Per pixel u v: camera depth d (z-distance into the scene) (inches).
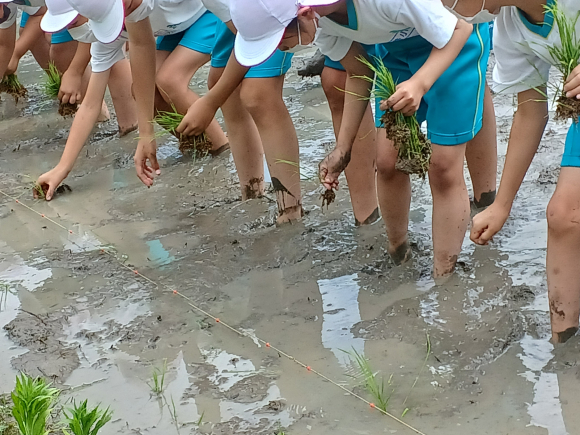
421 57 121.3
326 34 120.2
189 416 100.2
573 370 100.1
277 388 104.4
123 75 215.8
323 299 127.0
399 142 114.3
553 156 168.6
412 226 147.6
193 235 156.9
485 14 105.2
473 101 120.9
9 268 151.1
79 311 131.4
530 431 90.4
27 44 229.0
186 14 178.4
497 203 119.5
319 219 156.5
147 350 117.3
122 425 99.6
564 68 101.7
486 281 124.6
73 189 190.4
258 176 168.1
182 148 153.9
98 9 140.6
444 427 92.9
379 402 98.8
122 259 149.9
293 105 233.8
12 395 90.8
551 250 103.9
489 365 103.7
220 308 128.0
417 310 119.3
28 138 231.5
